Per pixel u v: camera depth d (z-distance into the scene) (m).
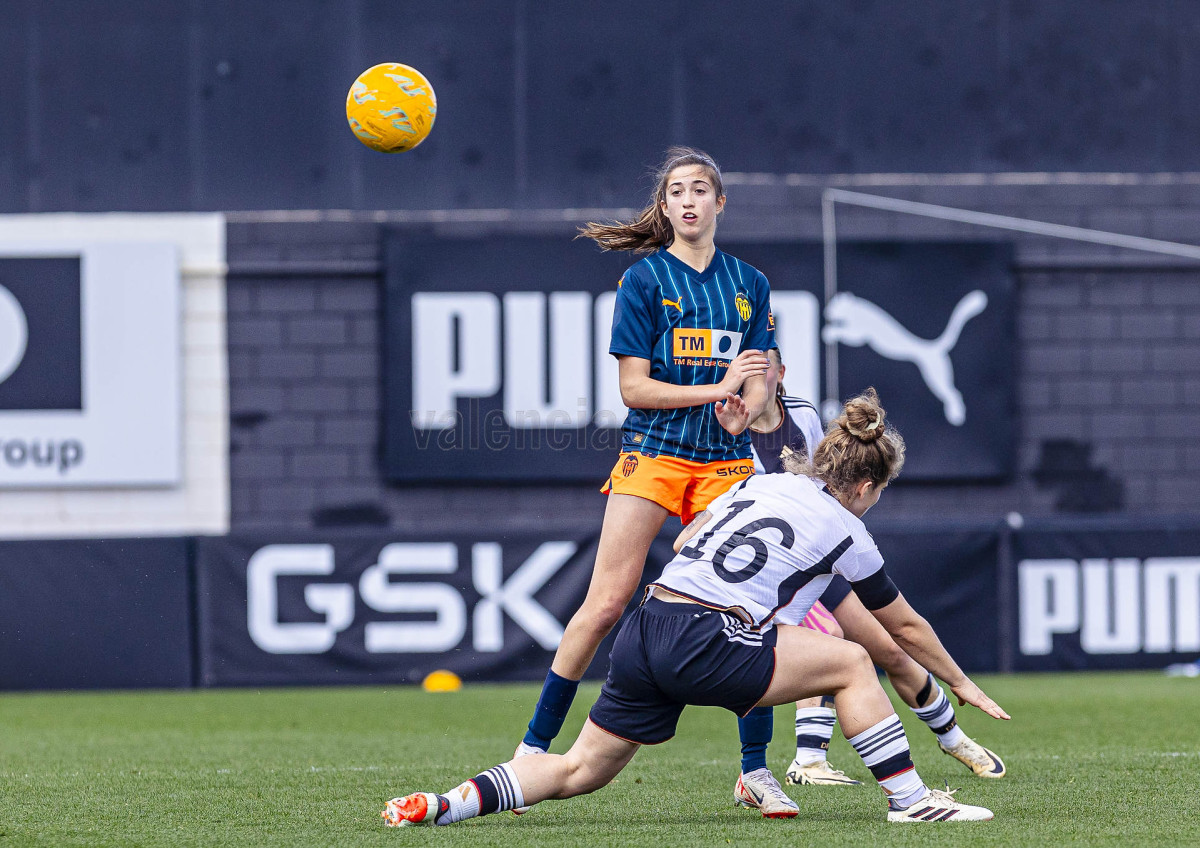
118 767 16.48
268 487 33.31
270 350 33.41
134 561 30.05
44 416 32.84
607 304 33.41
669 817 12.01
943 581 31.08
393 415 33.09
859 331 33.53
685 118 34.06
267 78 33.78
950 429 33.56
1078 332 34.09
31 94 33.47
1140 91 34.53
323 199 33.75
